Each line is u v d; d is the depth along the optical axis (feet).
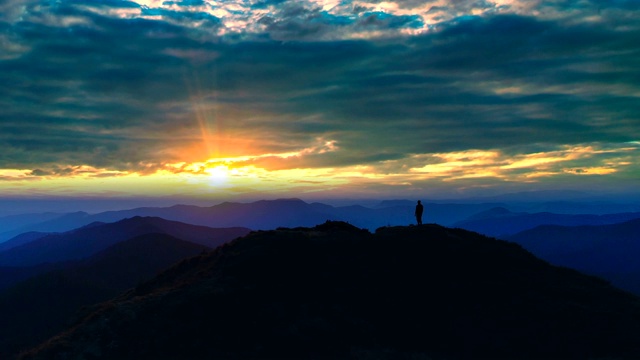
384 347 88.99
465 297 103.30
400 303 101.76
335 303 101.04
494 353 86.33
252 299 99.40
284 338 88.43
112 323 90.17
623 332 88.12
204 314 93.45
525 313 96.12
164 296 100.89
